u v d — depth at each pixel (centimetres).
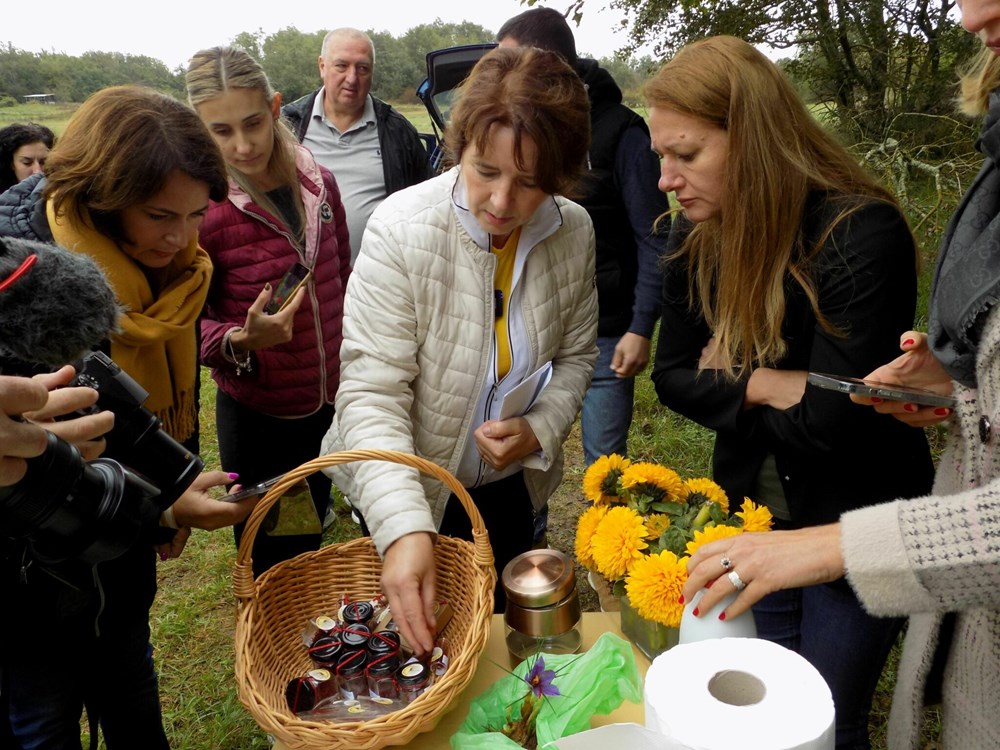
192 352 169
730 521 125
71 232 136
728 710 76
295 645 133
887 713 213
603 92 241
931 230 382
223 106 204
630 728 76
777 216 135
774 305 140
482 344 154
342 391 151
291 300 209
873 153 411
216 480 144
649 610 110
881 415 138
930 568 90
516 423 158
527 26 235
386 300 148
